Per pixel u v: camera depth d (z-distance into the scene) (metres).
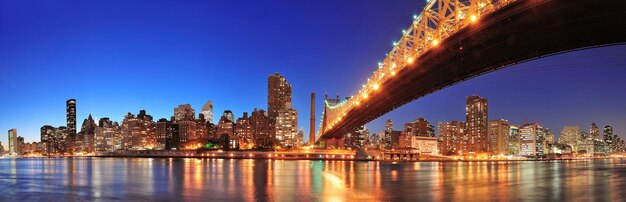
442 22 68.00
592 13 50.56
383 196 64.38
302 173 114.56
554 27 55.47
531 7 51.53
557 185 85.50
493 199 62.12
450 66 75.81
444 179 96.75
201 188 75.38
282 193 67.56
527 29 57.38
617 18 51.06
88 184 85.25
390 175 108.69
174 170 132.88
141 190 73.12
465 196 65.12
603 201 62.06
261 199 61.25
